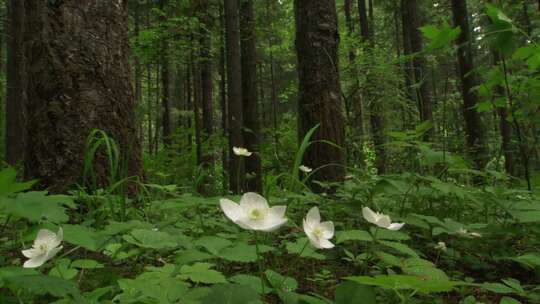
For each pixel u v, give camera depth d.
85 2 3.53
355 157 7.94
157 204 2.98
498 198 2.71
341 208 2.89
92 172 3.01
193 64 10.32
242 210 1.26
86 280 1.95
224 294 1.16
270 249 1.70
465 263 2.59
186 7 9.42
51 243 1.40
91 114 3.48
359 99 10.18
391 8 14.58
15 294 1.47
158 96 15.32
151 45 9.04
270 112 21.77
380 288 1.88
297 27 4.96
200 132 11.28
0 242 2.44
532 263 2.06
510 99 3.15
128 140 3.69
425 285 1.12
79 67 3.46
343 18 18.41
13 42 9.71
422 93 8.84
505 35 2.80
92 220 2.46
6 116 9.60
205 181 8.77
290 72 21.97
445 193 2.83
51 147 3.38
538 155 4.58
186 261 1.51
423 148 3.09
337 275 2.33
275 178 3.03
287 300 1.40
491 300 2.14
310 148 4.70
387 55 10.02
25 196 1.74
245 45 9.27
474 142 6.71
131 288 1.45
